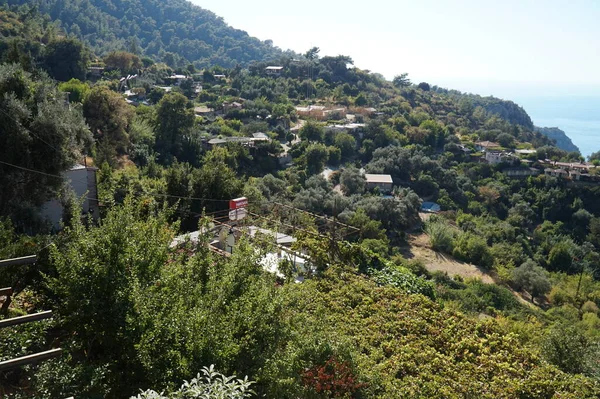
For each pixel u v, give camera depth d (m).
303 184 49.81
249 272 8.06
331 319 10.61
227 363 6.01
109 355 6.32
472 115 112.25
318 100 92.94
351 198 46.59
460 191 58.28
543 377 9.50
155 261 7.29
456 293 28.23
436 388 8.72
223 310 7.18
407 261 35.88
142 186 21.33
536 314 29.53
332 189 49.56
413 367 9.33
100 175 22.02
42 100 17.48
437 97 123.00
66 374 5.62
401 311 11.62
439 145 77.69
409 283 14.74
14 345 6.07
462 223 49.97
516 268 38.22
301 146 58.06
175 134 46.00
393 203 45.19
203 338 5.95
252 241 11.34
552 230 53.97
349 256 14.65
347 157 63.56
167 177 21.09
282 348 7.39
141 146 39.94
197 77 97.44
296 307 8.97
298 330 7.80
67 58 62.03
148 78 82.50
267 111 74.12
